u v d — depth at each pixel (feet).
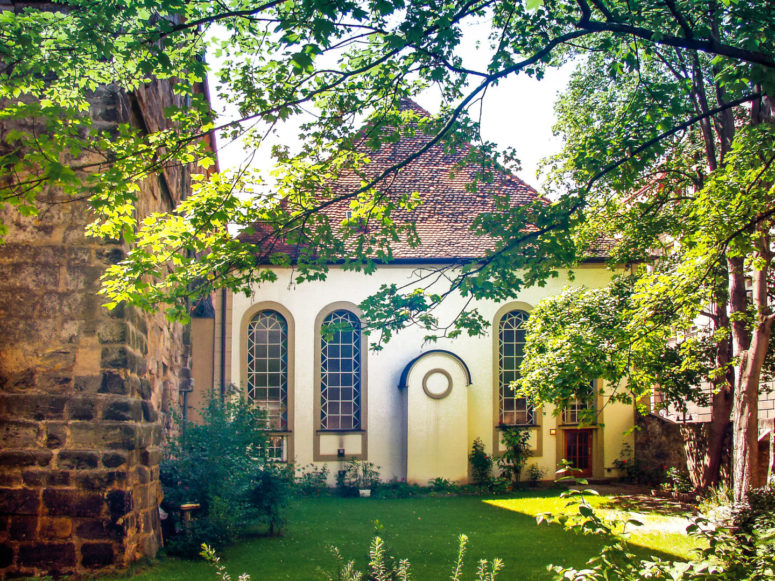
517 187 79.92
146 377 37.65
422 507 60.08
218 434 43.11
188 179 56.95
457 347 74.54
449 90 26.61
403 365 73.97
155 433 38.47
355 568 33.53
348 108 25.70
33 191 20.90
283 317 73.67
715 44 21.56
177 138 23.66
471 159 27.94
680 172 47.62
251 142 24.98
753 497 37.09
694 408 64.18
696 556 21.43
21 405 32.96
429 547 42.01
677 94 27.99
